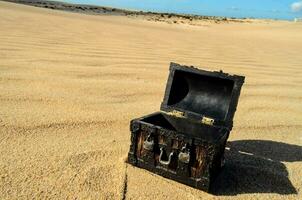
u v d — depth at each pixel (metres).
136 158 0.46
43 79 0.79
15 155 0.45
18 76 0.79
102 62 1.03
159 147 0.44
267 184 0.45
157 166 0.44
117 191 0.40
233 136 0.60
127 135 0.56
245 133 0.62
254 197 0.42
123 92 0.77
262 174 0.48
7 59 0.92
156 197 0.39
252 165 0.50
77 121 0.58
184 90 0.53
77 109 0.64
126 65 1.03
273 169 0.49
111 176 0.43
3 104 0.61
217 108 0.50
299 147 0.58
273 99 0.84
